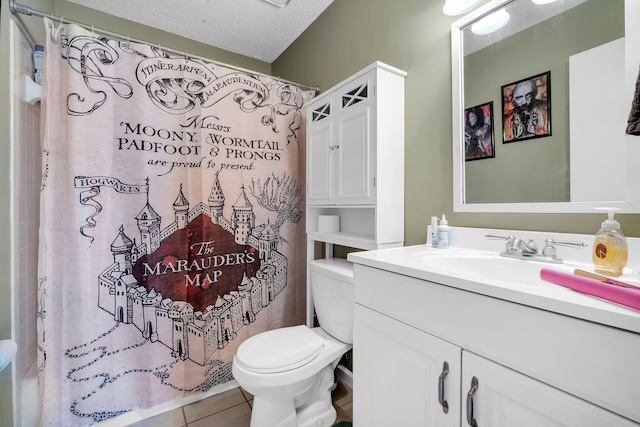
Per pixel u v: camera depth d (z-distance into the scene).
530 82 0.96
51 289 1.22
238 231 1.67
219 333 1.61
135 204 1.40
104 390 1.34
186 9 1.87
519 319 0.58
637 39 0.75
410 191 1.33
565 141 0.88
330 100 1.52
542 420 0.55
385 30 1.47
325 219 1.64
